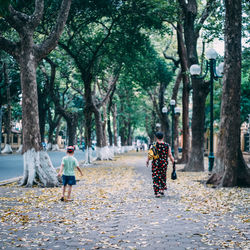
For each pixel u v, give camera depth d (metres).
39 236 5.55
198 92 19.78
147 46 25.73
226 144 12.32
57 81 38.69
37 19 13.00
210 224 6.25
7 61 37.66
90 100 25.41
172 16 20.17
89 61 24.38
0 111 43.34
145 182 13.72
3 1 5.20
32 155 12.80
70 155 9.23
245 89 32.16
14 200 9.20
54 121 55.69
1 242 5.17
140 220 6.66
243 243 5.03
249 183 12.27
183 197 9.64
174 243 5.10
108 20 23.14
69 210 7.74
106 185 12.77
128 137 69.06
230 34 12.41
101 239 5.35
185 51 23.28
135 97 48.69
